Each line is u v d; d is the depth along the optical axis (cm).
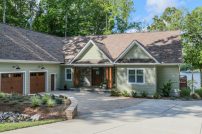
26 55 2850
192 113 1800
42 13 5434
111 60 3127
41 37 3616
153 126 1327
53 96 1897
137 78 2980
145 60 2952
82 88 3341
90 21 5531
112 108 1997
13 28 3256
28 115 1548
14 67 2691
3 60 2462
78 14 5419
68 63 3362
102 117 1582
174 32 3431
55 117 1498
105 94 3038
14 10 5194
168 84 2955
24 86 2838
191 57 3625
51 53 3381
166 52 3125
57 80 3441
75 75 3428
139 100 2558
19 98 1923
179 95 2977
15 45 2883
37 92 3058
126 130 1221
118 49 3438
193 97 2831
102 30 5772
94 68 3562
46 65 3200
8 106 1716
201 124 1397
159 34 3475
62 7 5256
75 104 1680
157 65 2984
